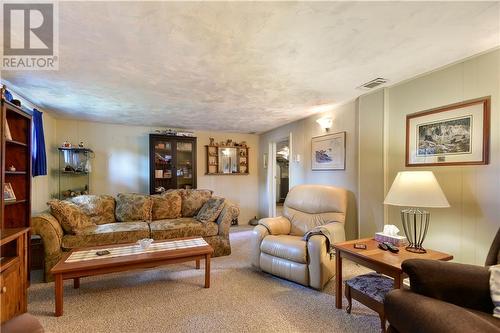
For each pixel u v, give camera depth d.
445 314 1.10
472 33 1.75
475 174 2.10
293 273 2.58
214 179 5.65
